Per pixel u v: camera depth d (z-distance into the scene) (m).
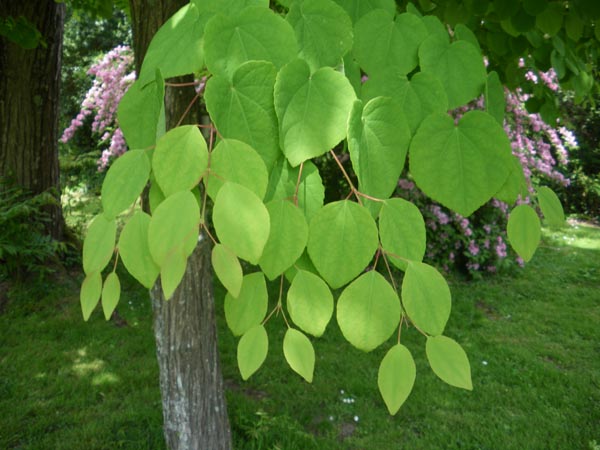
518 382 4.11
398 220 0.59
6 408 3.51
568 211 12.19
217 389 2.63
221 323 5.14
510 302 6.28
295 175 0.62
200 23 0.58
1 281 5.64
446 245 6.96
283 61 0.56
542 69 1.71
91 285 0.57
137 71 1.74
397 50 0.66
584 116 11.38
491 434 3.38
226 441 2.70
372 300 0.58
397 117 0.60
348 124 0.55
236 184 0.50
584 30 1.89
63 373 4.07
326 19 0.62
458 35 0.74
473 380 4.13
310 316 0.62
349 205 0.58
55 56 6.02
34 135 5.95
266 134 0.56
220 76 0.54
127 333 4.88
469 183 0.60
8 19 4.21
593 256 8.45
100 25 14.72
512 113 5.26
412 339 4.59
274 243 0.59
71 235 6.62
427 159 0.60
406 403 3.73
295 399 3.74
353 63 0.69
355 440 3.31
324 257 0.58
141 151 0.57
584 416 3.64
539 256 8.46
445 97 0.63
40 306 5.45
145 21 1.68
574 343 5.02
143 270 0.57
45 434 3.23
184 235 0.49
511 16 1.27
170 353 2.52
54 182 6.28
